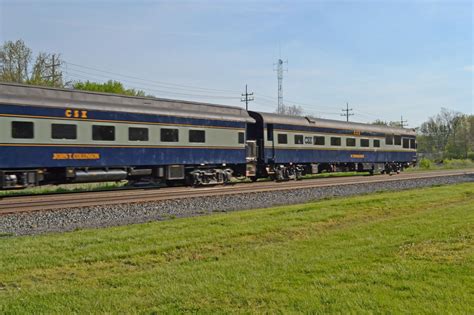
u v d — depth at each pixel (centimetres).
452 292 545
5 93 1588
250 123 2655
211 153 2302
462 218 1119
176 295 558
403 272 633
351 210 1370
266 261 725
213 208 1523
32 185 1667
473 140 10456
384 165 3916
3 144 1556
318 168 3278
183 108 2206
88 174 1805
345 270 653
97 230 1045
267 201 1734
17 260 763
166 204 1561
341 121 3447
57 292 584
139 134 1964
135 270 722
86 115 1780
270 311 498
